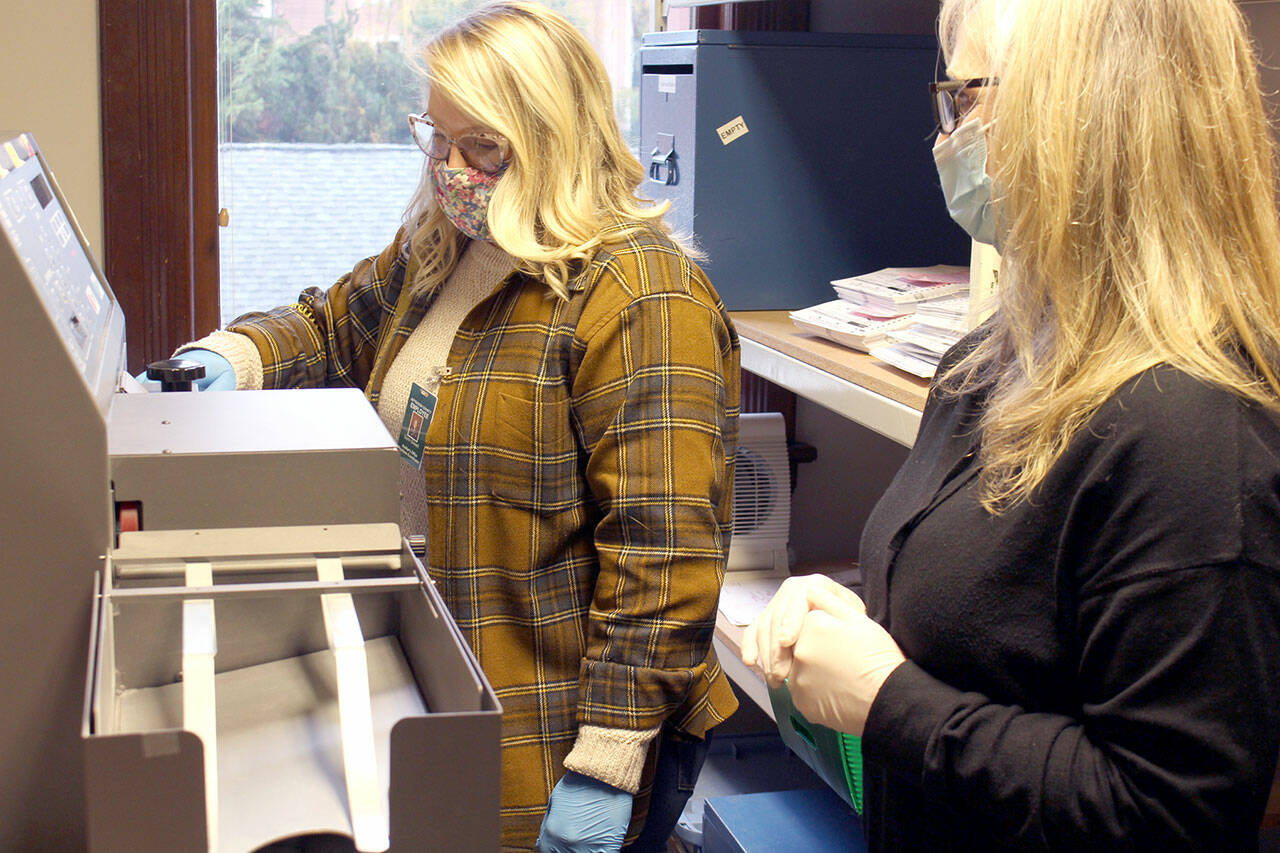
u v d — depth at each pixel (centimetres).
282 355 159
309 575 81
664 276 126
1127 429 75
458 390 131
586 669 122
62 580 71
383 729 72
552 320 127
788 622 98
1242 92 78
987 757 80
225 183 239
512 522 128
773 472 228
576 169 130
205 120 233
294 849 67
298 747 70
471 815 61
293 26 237
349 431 89
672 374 122
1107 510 76
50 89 223
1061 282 80
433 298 148
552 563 130
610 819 119
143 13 223
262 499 82
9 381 69
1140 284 77
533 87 125
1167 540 72
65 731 72
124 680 73
